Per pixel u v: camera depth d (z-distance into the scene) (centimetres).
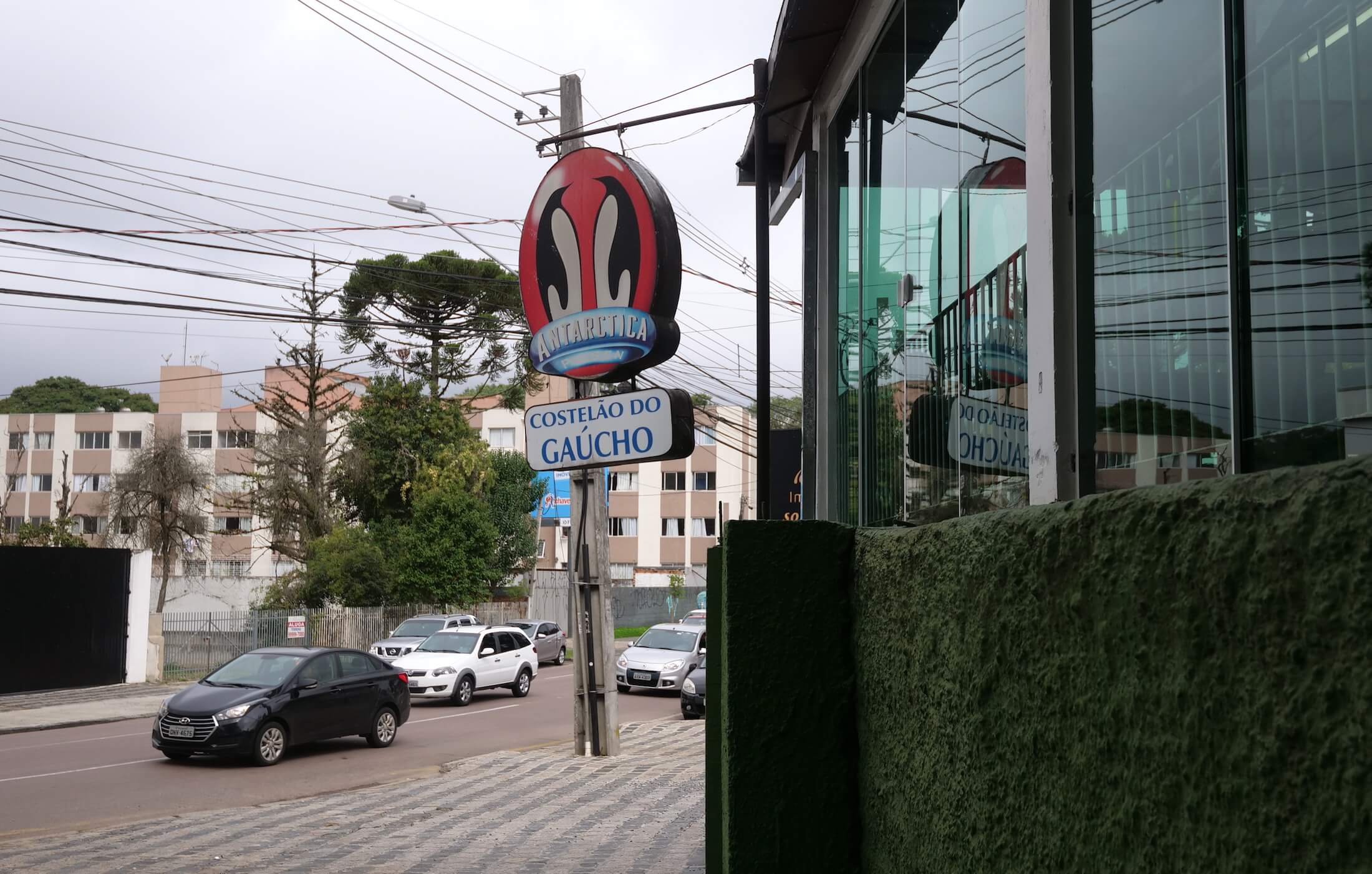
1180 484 111
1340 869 81
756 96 680
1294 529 89
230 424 6347
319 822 1048
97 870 824
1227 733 96
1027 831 142
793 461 1260
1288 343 174
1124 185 229
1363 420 157
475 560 3938
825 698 244
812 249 655
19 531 3681
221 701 1477
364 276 4278
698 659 2514
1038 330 256
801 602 248
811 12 549
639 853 830
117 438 6450
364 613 3341
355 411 4475
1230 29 191
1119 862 116
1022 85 312
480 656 2417
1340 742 82
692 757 1477
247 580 4303
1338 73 163
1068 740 130
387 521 4031
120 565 2552
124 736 1803
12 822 1105
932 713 186
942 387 398
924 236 429
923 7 432
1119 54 231
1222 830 96
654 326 727
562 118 1573
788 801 241
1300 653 87
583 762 1450
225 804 1224
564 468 742
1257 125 183
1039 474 255
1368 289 157
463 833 955
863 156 549
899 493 466
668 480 6206
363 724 1638
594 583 1528
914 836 194
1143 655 113
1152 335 215
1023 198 311
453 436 4331
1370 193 156
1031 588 144
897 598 212
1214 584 99
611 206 753
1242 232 187
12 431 6519
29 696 2277
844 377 599
